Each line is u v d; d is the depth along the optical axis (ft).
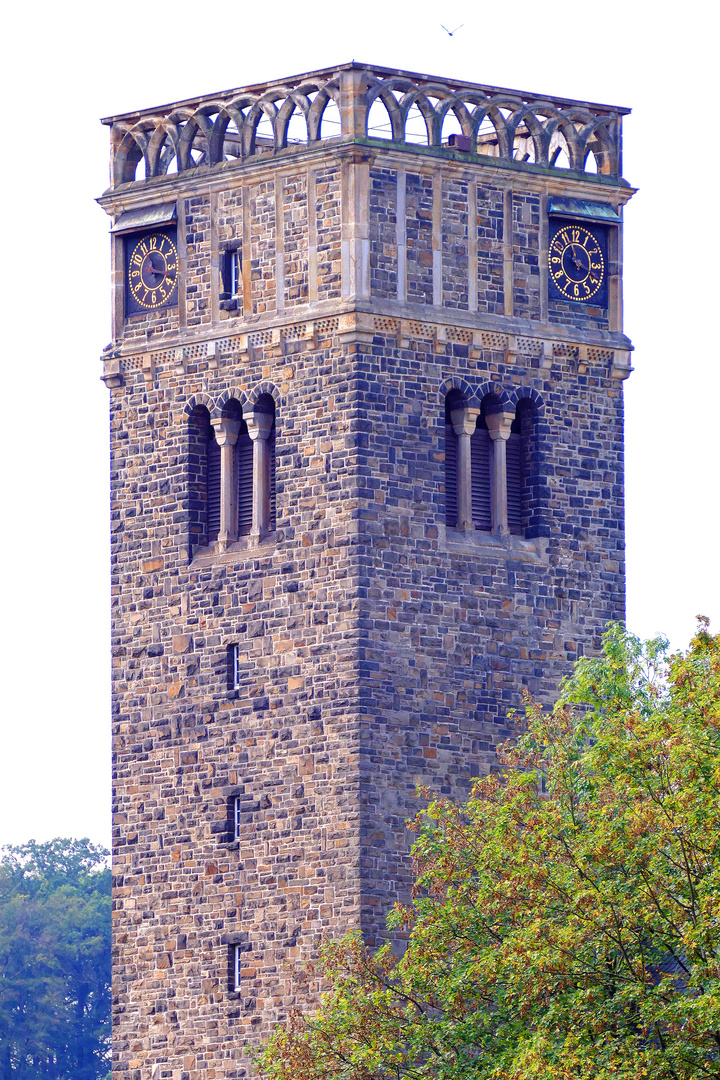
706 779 499.92
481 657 606.14
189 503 618.03
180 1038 610.65
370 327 598.34
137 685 620.90
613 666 554.46
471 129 614.75
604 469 625.82
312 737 596.70
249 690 605.73
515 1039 523.29
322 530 598.34
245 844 604.08
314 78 607.37
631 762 507.71
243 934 603.26
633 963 506.07
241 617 608.19
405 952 569.64
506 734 607.37
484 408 615.16
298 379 604.08
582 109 629.51
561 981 510.58
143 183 627.05
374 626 594.65
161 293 624.59
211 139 620.90
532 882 518.78
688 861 498.69
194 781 611.88
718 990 484.33
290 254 607.37
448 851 542.98
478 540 610.65
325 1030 543.80
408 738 595.88
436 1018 539.70
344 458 597.11
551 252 622.95
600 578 623.36
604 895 506.07
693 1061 488.85
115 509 627.05
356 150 598.75
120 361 627.05
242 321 612.29
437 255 608.60
